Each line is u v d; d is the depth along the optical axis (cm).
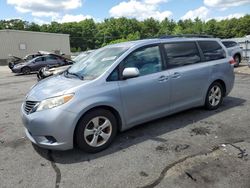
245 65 1720
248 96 791
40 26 10244
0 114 742
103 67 482
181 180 357
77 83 449
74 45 10688
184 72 558
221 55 656
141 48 511
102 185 358
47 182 371
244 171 371
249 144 455
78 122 429
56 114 412
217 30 9562
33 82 1537
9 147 495
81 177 379
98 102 438
